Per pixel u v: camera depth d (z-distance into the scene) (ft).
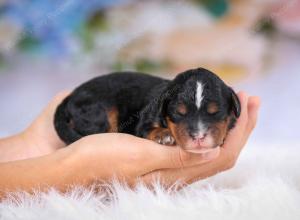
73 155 1.53
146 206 1.39
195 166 1.59
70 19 3.10
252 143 2.67
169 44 3.18
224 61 3.22
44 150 2.04
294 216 1.37
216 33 3.19
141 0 3.14
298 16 3.24
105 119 1.79
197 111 1.46
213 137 1.44
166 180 1.59
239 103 1.54
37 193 1.50
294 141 2.76
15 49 3.12
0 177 1.53
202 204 1.41
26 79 3.20
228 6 3.16
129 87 1.80
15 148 2.03
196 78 1.50
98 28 3.14
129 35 3.16
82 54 3.17
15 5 3.01
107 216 1.38
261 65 3.27
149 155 1.52
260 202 1.42
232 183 1.71
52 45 3.13
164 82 1.72
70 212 1.38
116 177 1.55
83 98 1.80
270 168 1.83
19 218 1.38
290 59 3.32
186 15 3.16
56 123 1.83
